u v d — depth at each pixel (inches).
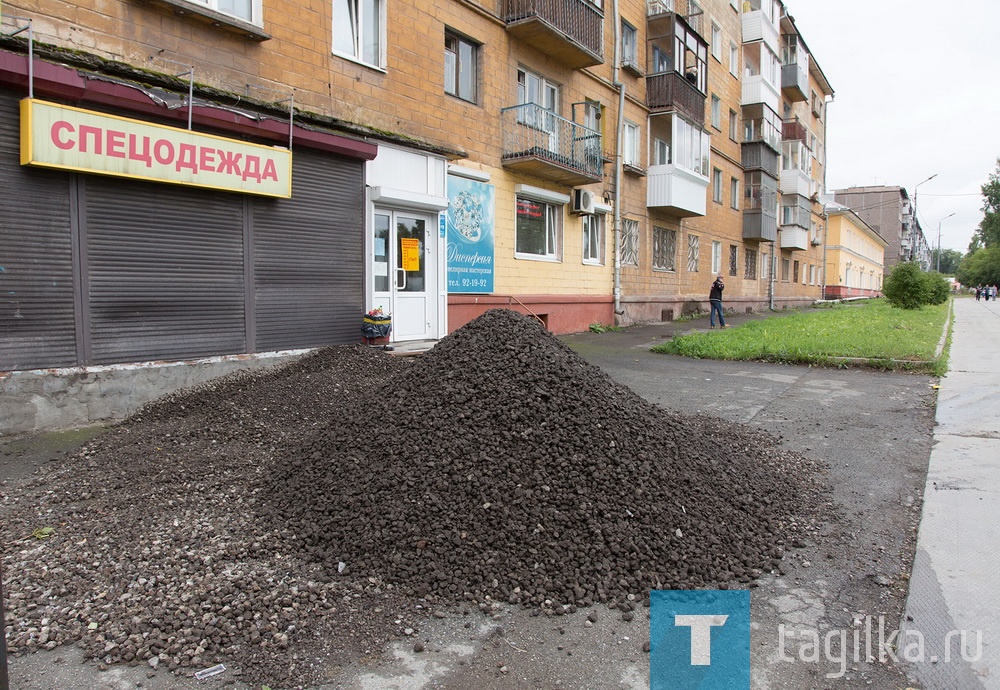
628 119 706.8
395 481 144.9
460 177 466.9
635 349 514.0
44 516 156.9
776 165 1161.4
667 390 340.5
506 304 526.0
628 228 717.9
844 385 357.1
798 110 1434.5
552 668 102.3
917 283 1091.3
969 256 3988.7
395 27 406.0
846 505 173.6
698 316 888.3
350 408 188.7
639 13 723.4
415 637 109.5
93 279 245.4
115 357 253.0
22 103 221.0
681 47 758.5
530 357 179.6
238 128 291.0
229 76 311.0
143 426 234.7
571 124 580.7
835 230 1840.6
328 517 143.9
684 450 169.9
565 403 164.2
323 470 161.2
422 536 132.3
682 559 131.8
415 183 401.1
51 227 233.8
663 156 783.7
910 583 129.2
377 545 131.5
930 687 98.7
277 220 314.0
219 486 175.6
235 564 131.2
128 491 173.0
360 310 358.6
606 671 101.8
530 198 559.2
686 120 765.9
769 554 141.3
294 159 321.4
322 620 112.7
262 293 308.0
